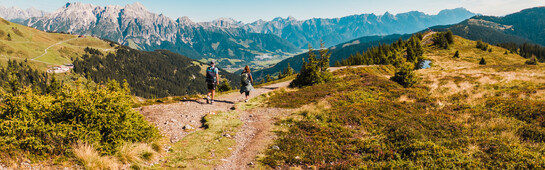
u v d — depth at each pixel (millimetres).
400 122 10281
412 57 89125
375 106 13414
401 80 28609
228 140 8727
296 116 12094
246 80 15492
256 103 15680
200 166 6594
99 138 6297
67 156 5676
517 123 9391
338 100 16125
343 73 41938
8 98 5664
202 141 8508
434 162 6371
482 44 132375
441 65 93188
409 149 7359
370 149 7801
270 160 7086
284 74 107125
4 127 5109
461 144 7562
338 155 7543
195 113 12414
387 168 6383
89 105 6418
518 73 39062
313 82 26828
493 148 7000
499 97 14562
